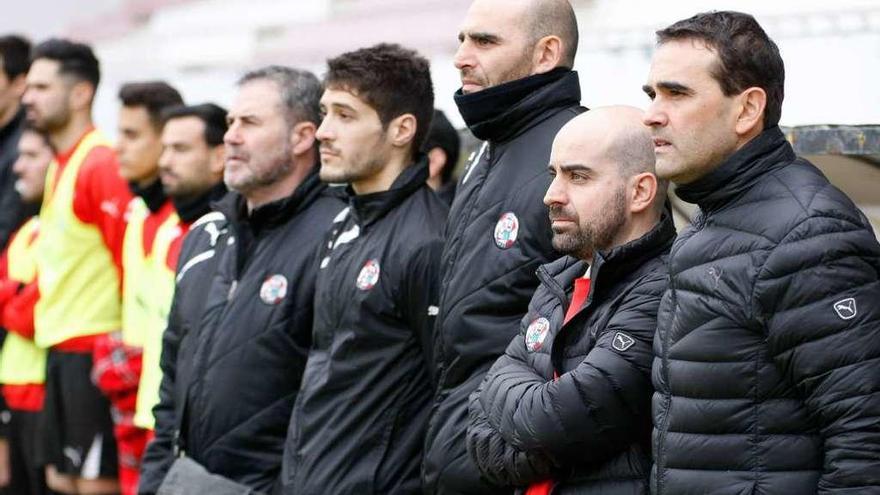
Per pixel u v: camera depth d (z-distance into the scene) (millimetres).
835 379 10734
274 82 17703
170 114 20234
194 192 20203
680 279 11539
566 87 14570
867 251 10953
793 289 10891
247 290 17172
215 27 31891
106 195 22281
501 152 14539
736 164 11391
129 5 35375
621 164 12969
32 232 24125
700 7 17688
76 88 23000
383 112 15867
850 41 15594
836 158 15477
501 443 13062
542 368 13000
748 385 11109
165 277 20375
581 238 13008
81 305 22578
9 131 25938
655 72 11672
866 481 10648
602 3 19641
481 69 14625
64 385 22703
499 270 14102
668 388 11555
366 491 15266
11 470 24656
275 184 17609
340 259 15883
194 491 16594
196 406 17156
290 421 16188
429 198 15875
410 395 15414
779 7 16547
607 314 12711
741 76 11406
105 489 22734
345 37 28609
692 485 11289
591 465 12609
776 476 11039
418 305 15297
